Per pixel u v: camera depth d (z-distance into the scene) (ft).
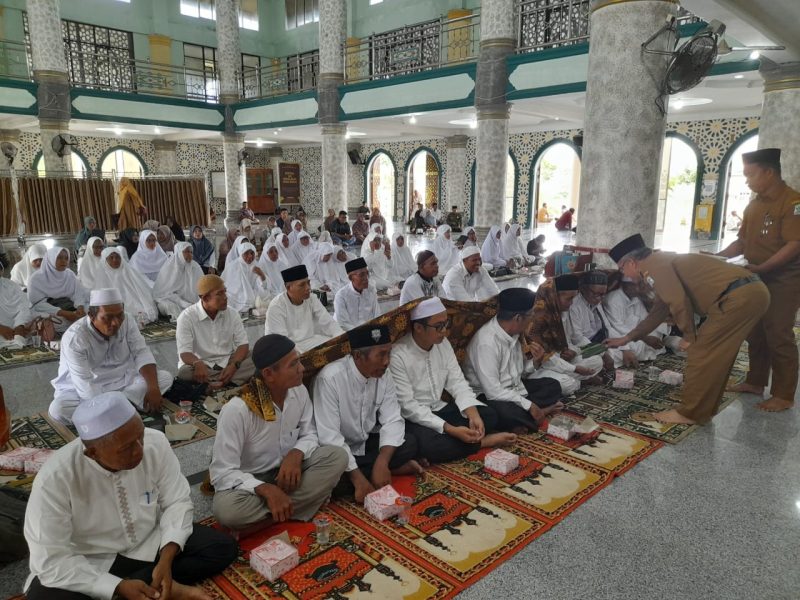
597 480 8.91
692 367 10.74
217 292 12.45
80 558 5.73
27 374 14.30
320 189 73.51
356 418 8.82
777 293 11.48
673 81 14.34
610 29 14.60
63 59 38.68
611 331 14.44
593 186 15.40
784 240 11.48
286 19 62.80
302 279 13.25
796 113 20.34
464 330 10.81
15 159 52.70
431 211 54.80
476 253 17.58
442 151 60.70
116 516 6.13
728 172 43.09
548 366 12.23
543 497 8.44
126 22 53.93
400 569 6.89
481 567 6.92
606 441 10.23
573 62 27.32
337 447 8.19
